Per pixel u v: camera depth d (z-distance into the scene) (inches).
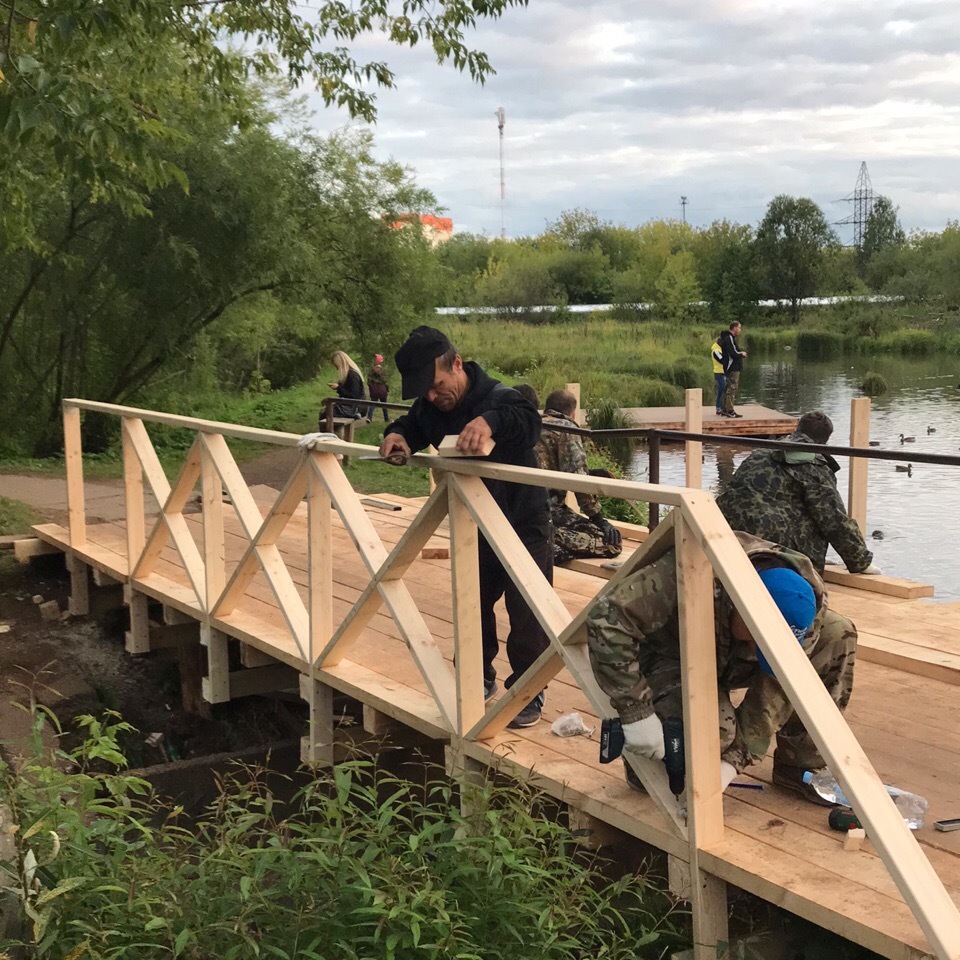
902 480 586.9
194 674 274.5
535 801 144.9
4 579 337.4
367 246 785.6
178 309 641.6
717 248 3107.8
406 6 396.5
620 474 602.2
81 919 116.0
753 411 926.4
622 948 125.1
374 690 180.1
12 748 206.2
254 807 208.8
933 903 98.0
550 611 139.6
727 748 127.6
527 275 2684.5
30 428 631.2
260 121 642.8
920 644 197.0
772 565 123.6
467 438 140.3
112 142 269.0
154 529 258.4
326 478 185.0
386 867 116.4
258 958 110.8
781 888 112.3
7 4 277.7
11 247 427.5
